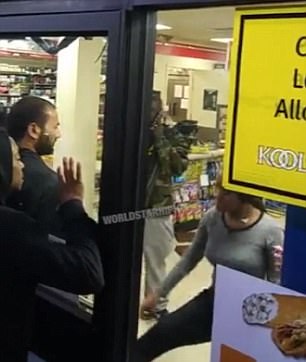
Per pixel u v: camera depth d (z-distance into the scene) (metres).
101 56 2.43
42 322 2.73
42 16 2.59
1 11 2.79
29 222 2.01
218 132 2.20
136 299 2.43
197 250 2.30
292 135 1.80
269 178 1.87
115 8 2.27
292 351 1.88
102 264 2.37
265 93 1.86
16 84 2.87
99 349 2.46
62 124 2.63
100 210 2.38
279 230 1.94
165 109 2.38
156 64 2.34
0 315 2.02
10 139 2.38
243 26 1.91
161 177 2.39
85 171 2.52
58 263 2.00
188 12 2.13
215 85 2.20
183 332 2.33
